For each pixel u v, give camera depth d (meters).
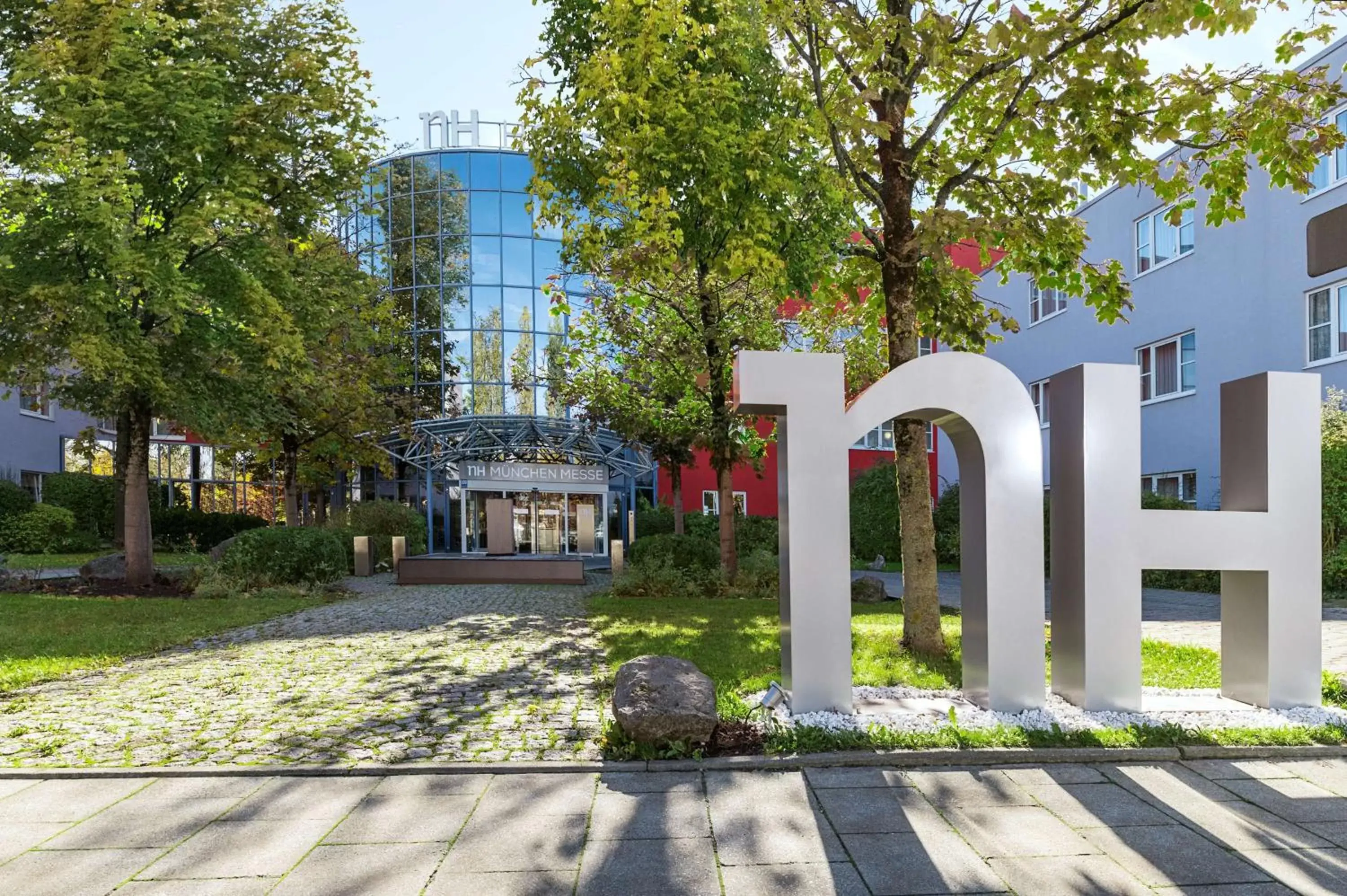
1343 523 13.73
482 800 4.44
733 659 8.12
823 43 8.38
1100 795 4.52
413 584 18.09
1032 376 25.36
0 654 8.59
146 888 3.43
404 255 32.38
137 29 14.08
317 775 4.83
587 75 11.41
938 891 3.41
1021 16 7.02
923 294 8.73
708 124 11.62
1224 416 6.55
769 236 12.02
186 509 28.73
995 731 5.39
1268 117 8.12
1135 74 7.61
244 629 10.70
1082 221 8.66
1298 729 5.45
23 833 4.02
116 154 13.00
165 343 15.30
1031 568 6.02
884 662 7.79
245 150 15.51
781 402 5.89
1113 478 6.00
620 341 16.67
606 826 4.09
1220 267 18.34
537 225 12.71
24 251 13.66
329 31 16.94
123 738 5.54
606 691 6.88
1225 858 3.72
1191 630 10.35
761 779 4.76
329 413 23.52
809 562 5.87
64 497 25.77
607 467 29.94
